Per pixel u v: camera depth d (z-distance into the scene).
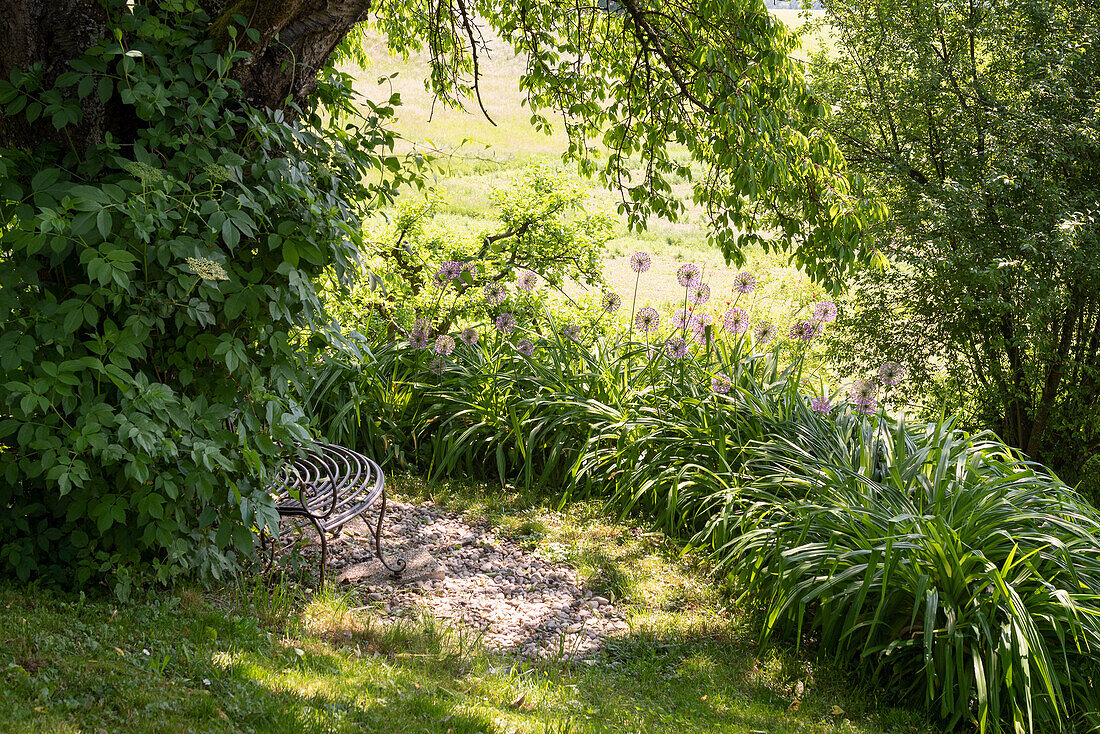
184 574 3.88
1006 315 8.48
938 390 8.92
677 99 6.36
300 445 4.28
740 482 5.62
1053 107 8.32
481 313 7.73
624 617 4.71
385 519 5.57
